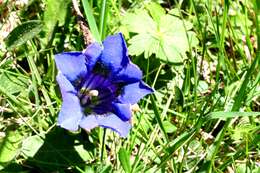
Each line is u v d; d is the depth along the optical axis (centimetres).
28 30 35
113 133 35
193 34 40
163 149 34
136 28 39
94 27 36
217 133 39
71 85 30
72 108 30
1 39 38
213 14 44
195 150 37
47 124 35
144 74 39
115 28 40
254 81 38
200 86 40
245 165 36
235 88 39
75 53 30
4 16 39
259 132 37
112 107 32
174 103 38
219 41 39
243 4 44
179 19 40
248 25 44
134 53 38
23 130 35
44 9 39
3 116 35
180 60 39
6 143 32
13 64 37
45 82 36
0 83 36
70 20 39
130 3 43
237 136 38
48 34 38
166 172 35
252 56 41
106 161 35
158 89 39
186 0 44
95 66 32
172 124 37
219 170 35
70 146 34
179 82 40
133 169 33
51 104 35
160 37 39
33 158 33
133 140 35
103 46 31
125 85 32
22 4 39
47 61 38
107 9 38
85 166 33
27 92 36
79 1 40
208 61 41
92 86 32
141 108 37
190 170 35
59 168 33
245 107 39
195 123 36
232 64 42
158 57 38
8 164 32
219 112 33
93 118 31
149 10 41
